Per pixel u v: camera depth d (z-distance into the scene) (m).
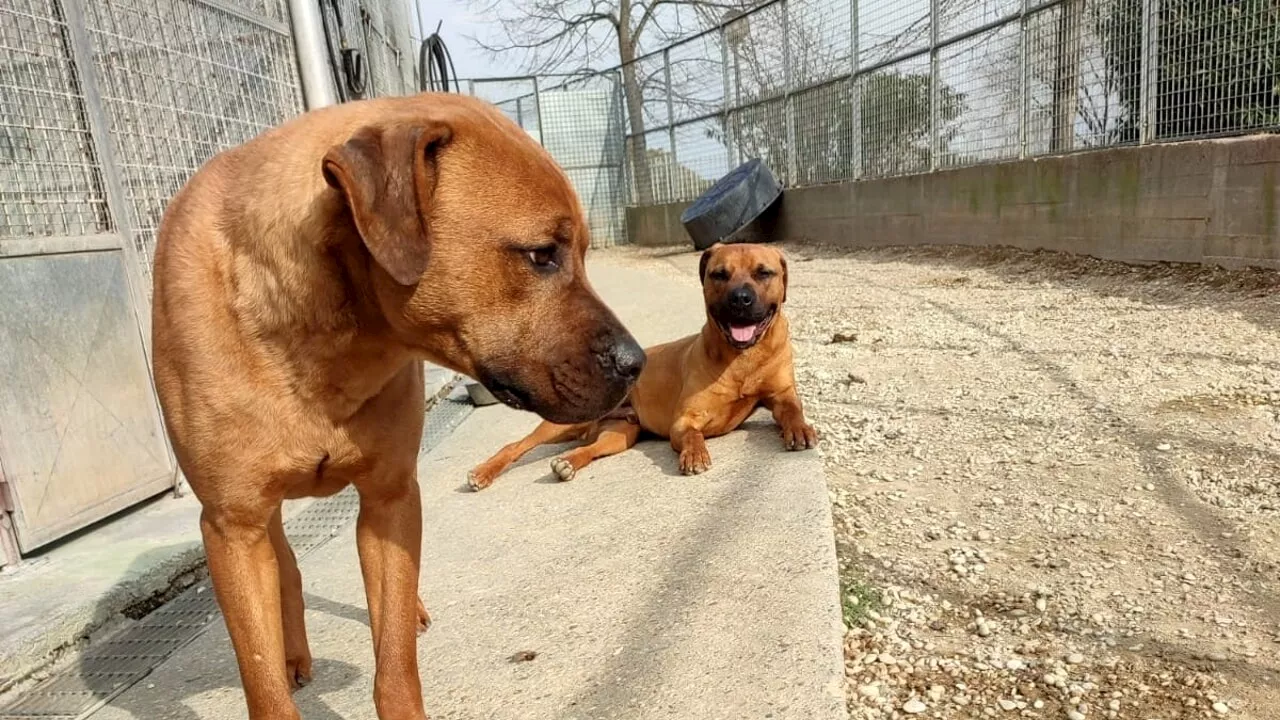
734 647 2.44
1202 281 7.55
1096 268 8.88
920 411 5.09
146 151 4.25
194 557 3.42
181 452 1.97
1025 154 10.59
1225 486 3.66
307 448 1.99
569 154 21.70
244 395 1.91
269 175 1.95
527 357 1.99
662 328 7.89
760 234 16.84
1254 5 7.50
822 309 8.70
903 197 12.95
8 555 3.33
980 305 8.02
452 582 3.09
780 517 3.31
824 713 2.12
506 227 1.94
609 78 21.55
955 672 2.56
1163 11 8.35
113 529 3.74
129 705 2.53
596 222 22.02
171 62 4.46
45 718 2.52
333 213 1.86
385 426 2.08
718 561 2.98
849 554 3.34
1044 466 4.11
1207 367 5.30
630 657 2.45
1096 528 3.43
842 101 14.61
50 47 3.71
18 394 3.41
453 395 6.15
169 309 1.95
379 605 2.11
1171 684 2.44
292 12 5.61
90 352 3.74
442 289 1.92
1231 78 7.74
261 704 1.96
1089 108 9.48
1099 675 2.51
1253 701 2.35
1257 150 7.25
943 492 3.92
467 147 1.94
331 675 2.58
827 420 5.07
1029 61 10.40
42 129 3.67
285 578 2.52
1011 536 3.43
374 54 8.63
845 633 2.78
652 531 3.34
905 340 6.95
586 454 4.43
